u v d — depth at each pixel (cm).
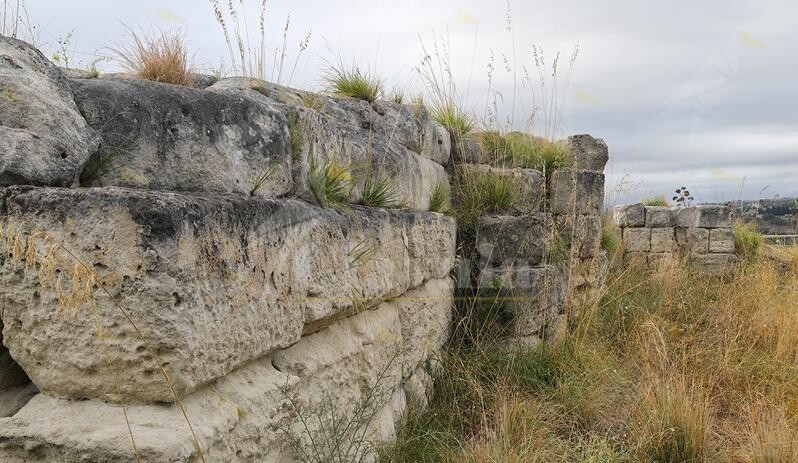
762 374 501
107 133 201
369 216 342
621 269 922
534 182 605
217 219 194
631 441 390
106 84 207
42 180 179
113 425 171
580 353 518
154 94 214
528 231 556
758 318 623
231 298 200
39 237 171
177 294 175
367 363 328
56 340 175
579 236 630
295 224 248
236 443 199
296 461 239
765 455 356
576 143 664
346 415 296
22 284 174
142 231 169
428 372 452
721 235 1095
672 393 411
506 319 532
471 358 497
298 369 256
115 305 171
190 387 181
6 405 185
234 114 238
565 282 597
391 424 354
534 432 386
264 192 252
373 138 414
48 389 179
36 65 190
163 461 162
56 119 186
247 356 212
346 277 296
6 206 173
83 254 170
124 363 173
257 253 217
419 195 477
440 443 370
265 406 220
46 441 166
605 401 451
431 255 461
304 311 255
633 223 1134
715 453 383
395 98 540
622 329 624
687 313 695
